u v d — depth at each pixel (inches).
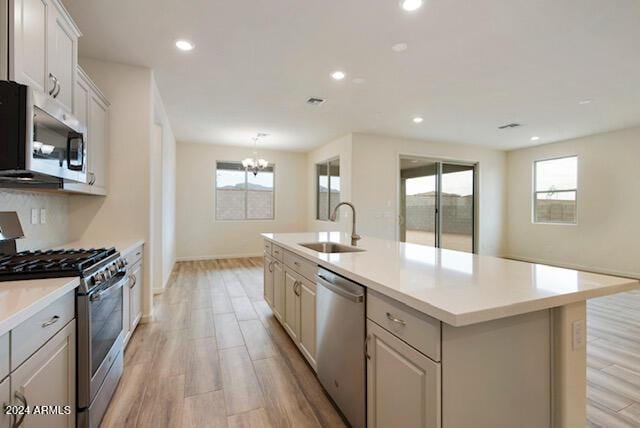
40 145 59.4
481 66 121.7
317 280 77.7
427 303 41.3
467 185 275.0
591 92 147.5
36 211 88.8
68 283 52.9
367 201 232.5
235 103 165.3
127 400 73.7
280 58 115.9
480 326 43.3
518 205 277.3
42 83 65.3
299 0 83.7
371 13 89.1
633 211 205.3
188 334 112.2
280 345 103.8
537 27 95.3
